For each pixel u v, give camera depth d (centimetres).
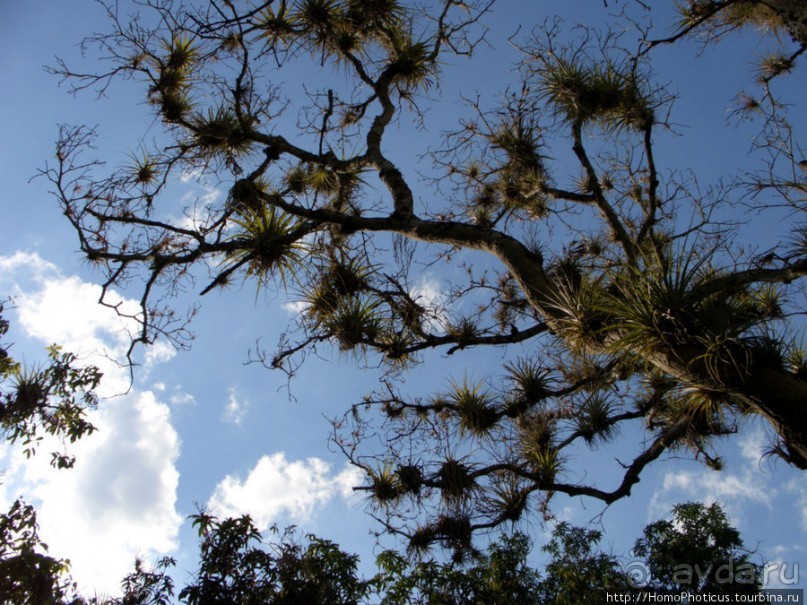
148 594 697
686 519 808
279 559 666
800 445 285
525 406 535
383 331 496
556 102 524
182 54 584
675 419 521
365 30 625
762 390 295
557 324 382
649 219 500
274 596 642
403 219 473
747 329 302
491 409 545
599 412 568
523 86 569
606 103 504
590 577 768
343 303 495
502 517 538
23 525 749
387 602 696
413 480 532
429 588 705
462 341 476
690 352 307
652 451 522
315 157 558
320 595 645
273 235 466
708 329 301
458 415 555
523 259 405
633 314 320
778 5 421
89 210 547
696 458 509
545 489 534
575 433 569
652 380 529
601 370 524
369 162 557
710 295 316
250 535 672
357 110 652
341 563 679
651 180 514
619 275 349
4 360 889
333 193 650
